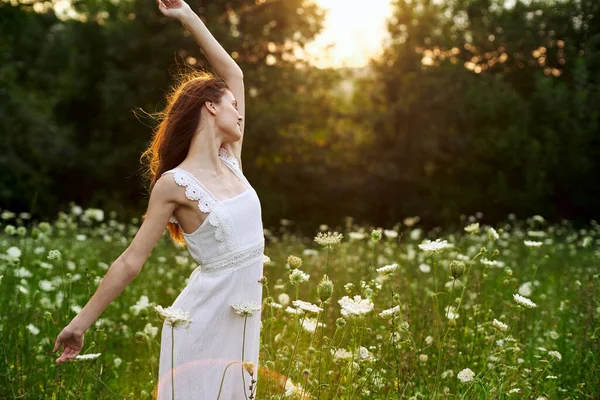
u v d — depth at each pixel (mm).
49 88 33812
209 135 2965
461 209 28969
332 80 30828
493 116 28422
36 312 4770
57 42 33812
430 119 29156
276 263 9320
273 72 29109
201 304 2855
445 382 3777
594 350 4344
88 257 8711
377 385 3357
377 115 29734
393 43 30438
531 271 8070
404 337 3822
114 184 29484
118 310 6199
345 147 30875
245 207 2938
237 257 2885
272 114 28078
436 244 3607
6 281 5367
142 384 4215
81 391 3705
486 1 32969
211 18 28734
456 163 28844
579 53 32281
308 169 29109
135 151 28500
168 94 3279
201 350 2834
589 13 32188
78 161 28969
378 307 5309
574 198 28906
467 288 5109
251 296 2932
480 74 31688
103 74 30359
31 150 29047
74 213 10844
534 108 29234
